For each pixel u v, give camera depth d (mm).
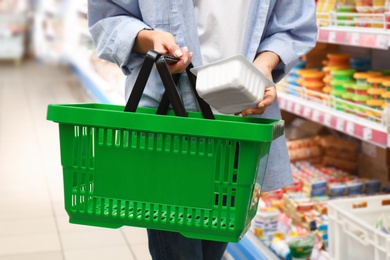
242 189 1351
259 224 2953
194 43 1733
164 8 1739
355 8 3266
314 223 3008
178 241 1763
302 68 3924
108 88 6945
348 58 3541
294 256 2781
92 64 8367
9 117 6844
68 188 1434
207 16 1759
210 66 1393
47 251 3193
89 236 3424
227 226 1370
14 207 3867
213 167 1345
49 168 4812
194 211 1374
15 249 3207
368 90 2951
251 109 1555
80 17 8844
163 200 1379
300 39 1901
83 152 1432
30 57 13008
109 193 1405
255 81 1420
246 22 1779
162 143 1354
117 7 1820
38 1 13156
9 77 10414
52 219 3666
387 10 2832
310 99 3588
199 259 1812
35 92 8734
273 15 1867
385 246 2162
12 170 4730
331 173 3572
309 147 3922
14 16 12734
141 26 1690
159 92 1760
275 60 1765
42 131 6168
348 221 2396
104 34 1790
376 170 3645
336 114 3074
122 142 1374
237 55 1351
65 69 11227
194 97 1746
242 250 2836
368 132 2701
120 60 1729
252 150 1325
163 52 1567
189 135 1325
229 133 1300
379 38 2584
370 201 2637
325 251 2832
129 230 3537
